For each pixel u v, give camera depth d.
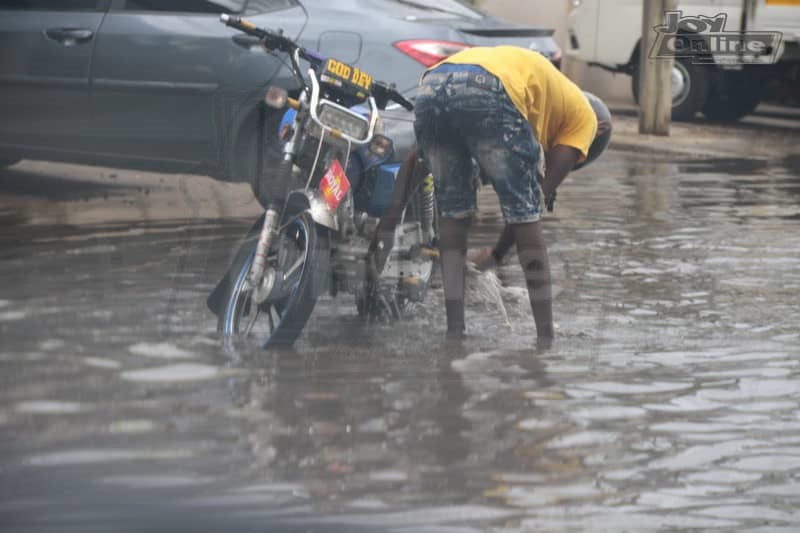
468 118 12.71
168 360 11.88
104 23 20.88
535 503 8.45
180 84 20.28
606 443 9.78
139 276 15.66
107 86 20.86
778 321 14.38
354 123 12.95
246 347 12.52
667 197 24.59
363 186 13.80
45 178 23.38
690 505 8.51
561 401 10.94
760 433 10.14
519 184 13.02
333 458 9.20
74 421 9.88
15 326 12.99
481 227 20.03
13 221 19.25
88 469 8.79
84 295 14.52
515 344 13.06
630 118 41.12
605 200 23.91
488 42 20.20
